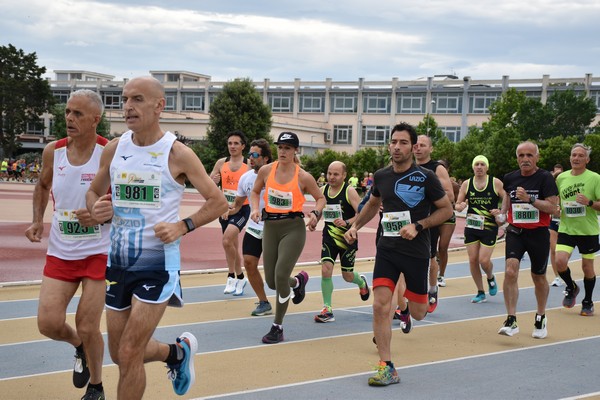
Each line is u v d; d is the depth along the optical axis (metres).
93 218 4.61
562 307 10.38
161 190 4.41
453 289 11.88
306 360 6.74
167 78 97.88
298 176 7.64
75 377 5.24
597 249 9.67
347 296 10.70
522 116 56.44
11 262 13.11
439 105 76.12
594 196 9.59
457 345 7.61
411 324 7.88
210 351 6.98
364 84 78.75
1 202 29.23
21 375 5.97
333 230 8.74
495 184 10.44
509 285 7.92
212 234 20.33
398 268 6.14
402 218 6.12
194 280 11.89
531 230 7.99
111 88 86.31
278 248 7.57
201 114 66.00
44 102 71.69
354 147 79.06
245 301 9.95
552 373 6.53
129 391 4.28
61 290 5.07
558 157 48.47
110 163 4.67
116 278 4.46
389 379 5.95
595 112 62.09
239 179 10.02
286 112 81.31
